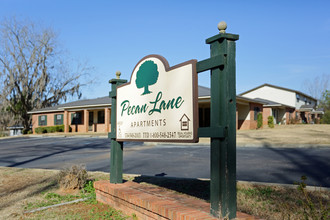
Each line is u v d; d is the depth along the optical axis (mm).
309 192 5492
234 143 3309
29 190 6477
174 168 8836
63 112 32188
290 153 11203
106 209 5027
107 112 27703
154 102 4629
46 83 41656
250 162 9422
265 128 26938
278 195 5391
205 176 7500
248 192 5621
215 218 3260
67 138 23391
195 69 3822
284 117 35031
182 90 4020
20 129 35219
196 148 13773
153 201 4055
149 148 14453
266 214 4359
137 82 5133
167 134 4285
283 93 38438
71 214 4801
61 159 11820
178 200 4129
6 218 4711
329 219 3248
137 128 5043
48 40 40406
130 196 4496
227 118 3285
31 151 15133
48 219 4586
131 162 10336
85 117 29125
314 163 8906
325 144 12891
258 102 26750
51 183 7055
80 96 44375
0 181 7426
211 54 3521
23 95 38906
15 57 38219
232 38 3373
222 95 3350
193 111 3787
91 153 13508
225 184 3230
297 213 4156
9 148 17328
